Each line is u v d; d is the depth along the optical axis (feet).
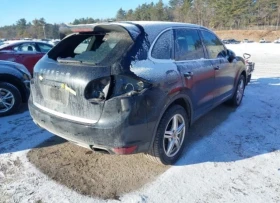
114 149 7.92
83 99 8.06
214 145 11.60
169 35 10.03
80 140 8.32
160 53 9.29
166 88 8.85
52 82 8.92
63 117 8.68
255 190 8.55
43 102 9.59
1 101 15.34
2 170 9.56
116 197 8.20
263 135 12.72
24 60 26.53
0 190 8.45
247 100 19.21
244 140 12.15
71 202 7.96
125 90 7.79
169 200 8.08
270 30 232.53
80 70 8.19
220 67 13.26
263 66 40.88
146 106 8.09
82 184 8.84
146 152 9.25
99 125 7.82
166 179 9.12
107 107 7.75
